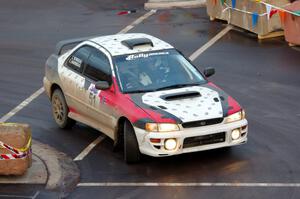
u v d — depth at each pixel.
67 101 20.83
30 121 22.23
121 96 18.34
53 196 16.58
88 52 20.34
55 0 39.41
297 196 15.91
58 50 22.05
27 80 26.55
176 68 19.36
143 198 16.22
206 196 16.11
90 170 18.11
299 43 28.86
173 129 17.06
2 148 17.12
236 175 17.27
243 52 28.92
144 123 17.20
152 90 18.56
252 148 19.03
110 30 32.91
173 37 31.44
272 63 27.33
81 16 35.78
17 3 38.88
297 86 24.55
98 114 19.25
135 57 19.44
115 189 16.83
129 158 17.97
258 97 23.55
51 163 18.58
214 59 28.09
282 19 29.33
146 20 34.56
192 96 18.12
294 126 20.66
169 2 37.00
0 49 30.73
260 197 15.92
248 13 30.97
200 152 18.80
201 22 33.84
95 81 19.53
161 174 17.53
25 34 32.94
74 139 20.48
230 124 17.48
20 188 17.02
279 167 17.67
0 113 23.00
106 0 39.25
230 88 24.64
